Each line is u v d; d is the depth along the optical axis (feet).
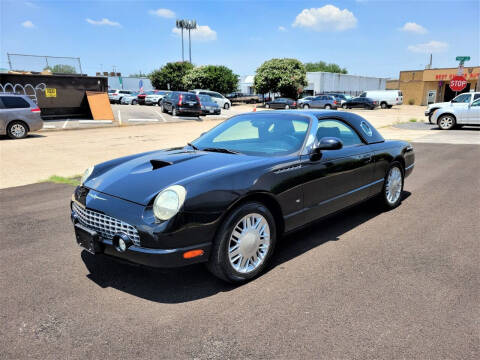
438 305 8.62
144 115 75.82
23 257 11.54
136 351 7.15
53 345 7.36
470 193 18.83
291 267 10.69
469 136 45.01
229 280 9.44
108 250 9.29
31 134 46.26
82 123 59.62
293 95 155.94
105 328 7.89
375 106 118.62
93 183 10.43
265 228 10.03
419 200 17.67
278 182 10.09
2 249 12.15
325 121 12.53
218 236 8.96
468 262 10.93
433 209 16.20
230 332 7.70
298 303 8.77
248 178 9.44
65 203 17.63
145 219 8.52
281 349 7.16
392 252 11.69
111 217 8.96
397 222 14.55
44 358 6.98
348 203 13.11
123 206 8.94
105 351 7.16
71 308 8.68
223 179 9.07
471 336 7.48
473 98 53.11
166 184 9.06
